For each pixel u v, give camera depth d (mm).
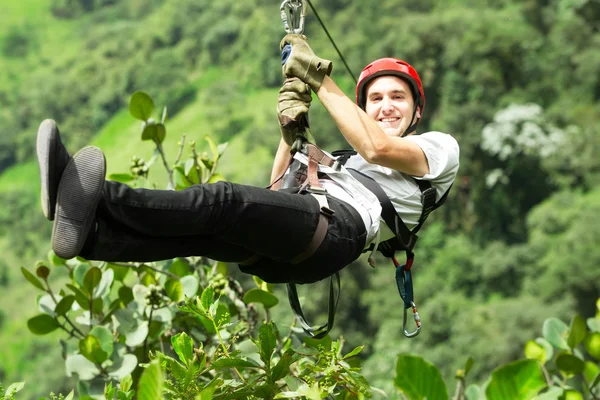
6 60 116812
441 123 57250
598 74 60031
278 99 3936
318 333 4062
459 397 5113
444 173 4000
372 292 42562
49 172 3164
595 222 44750
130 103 5617
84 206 3172
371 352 40969
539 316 39250
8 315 74062
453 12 67375
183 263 5570
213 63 96500
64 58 115312
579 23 63969
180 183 5691
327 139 53750
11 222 88625
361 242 3805
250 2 99062
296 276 3793
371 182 3965
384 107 4250
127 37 109750
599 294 41469
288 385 3650
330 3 81875
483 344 38312
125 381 3949
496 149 52656
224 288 5281
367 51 71250
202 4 106250
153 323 5219
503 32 60688
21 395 62969
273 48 90438
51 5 130375
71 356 4883
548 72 61250
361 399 3668
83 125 100562
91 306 5203
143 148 87125
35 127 102188
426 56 61156
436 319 41688
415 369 4152
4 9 128125
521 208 53500
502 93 59250
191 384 3375
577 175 53188
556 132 54031
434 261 48938
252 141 75375
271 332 3521
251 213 3479
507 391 4371
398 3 77312
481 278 46094
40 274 5305
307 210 3639
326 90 3867
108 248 3322
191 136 83625
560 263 42094
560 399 5234
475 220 53656
